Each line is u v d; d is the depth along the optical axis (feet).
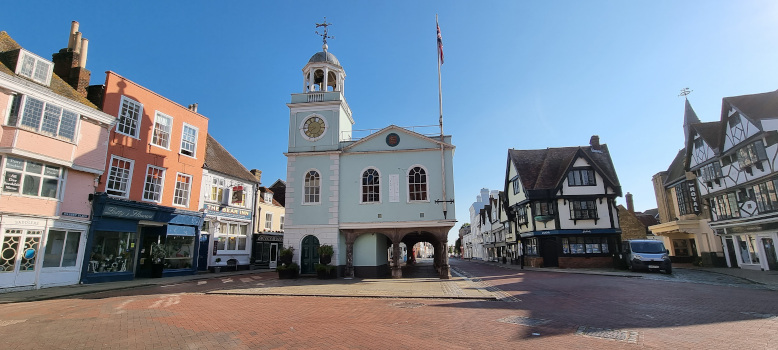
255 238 97.14
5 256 44.55
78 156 52.34
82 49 61.62
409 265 126.72
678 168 100.78
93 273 54.95
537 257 101.55
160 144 67.82
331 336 22.67
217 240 81.46
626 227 114.93
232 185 87.30
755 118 66.08
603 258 93.91
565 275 71.20
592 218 96.58
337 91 74.43
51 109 48.96
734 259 80.53
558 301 36.60
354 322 26.91
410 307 33.94
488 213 177.58
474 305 34.83
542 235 98.63
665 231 96.48
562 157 110.73
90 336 22.63
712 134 82.12
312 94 74.64
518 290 46.52
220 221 82.99
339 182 69.92
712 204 84.28
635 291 43.04
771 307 31.09
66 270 51.21
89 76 60.49
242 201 90.17
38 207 47.80
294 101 74.69
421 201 67.31
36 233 47.78
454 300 38.68
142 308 33.17
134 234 63.46
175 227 68.90
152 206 63.21
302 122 73.15
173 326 25.49
